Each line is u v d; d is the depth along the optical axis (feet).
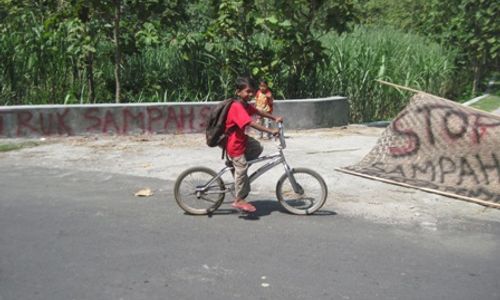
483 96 64.23
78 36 40.16
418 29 83.92
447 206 23.06
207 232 19.33
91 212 21.26
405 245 18.53
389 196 24.25
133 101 42.83
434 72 57.62
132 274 15.69
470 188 24.49
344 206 22.72
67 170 27.89
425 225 20.66
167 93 43.78
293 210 21.54
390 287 15.25
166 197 23.49
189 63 44.80
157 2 41.93
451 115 26.58
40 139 35.86
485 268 16.76
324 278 15.71
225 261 16.76
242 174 20.43
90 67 42.09
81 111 36.78
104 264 16.37
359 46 52.08
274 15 44.21
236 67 44.19
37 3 46.93
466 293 15.02
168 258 16.90
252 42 46.19
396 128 28.45
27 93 41.29
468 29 66.23
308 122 41.88
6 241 18.12
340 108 43.68
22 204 22.16
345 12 44.52
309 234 19.34
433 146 26.63
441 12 70.74
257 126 20.01
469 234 19.81
